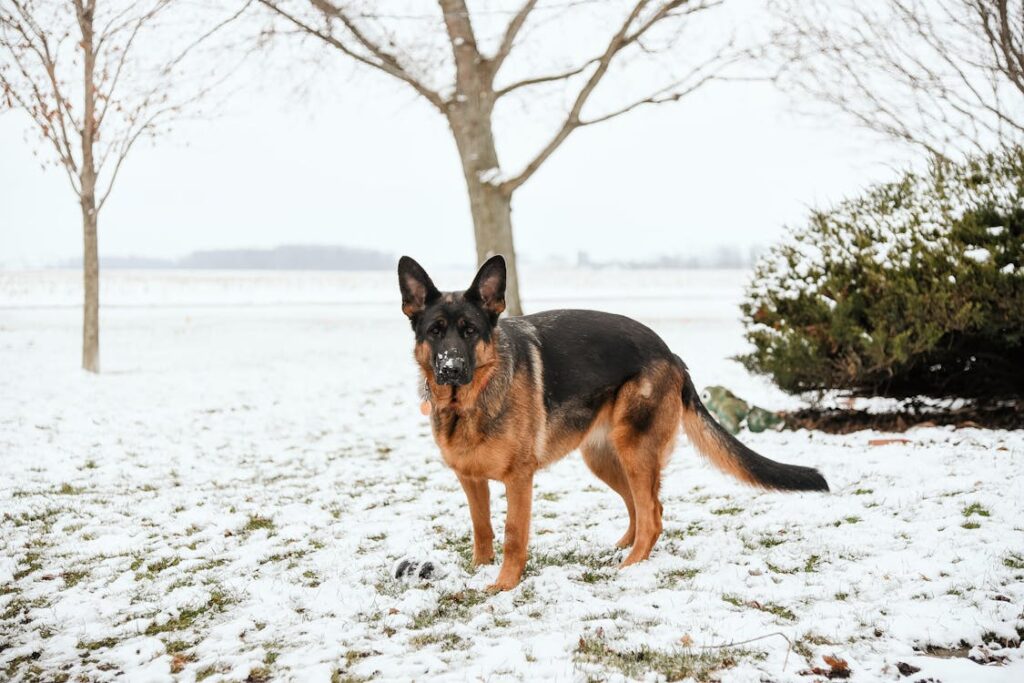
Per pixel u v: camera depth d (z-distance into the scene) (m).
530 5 12.27
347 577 4.61
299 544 5.29
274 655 3.61
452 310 4.30
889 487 5.64
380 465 7.62
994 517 4.80
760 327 8.36
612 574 4.55
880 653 3.32
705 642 3.52
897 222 7.59
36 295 45.41
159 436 8.91
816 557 4.54
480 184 12.83
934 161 8.42
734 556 4.66
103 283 58.19
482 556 4.74
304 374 14.55
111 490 6.68
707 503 5.86
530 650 3.48
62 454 7.90
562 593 4.21
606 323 4.96
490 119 13.04
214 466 7.59
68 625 4.05
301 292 53.22
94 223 14.09
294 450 8.33
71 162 13.75
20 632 3.98
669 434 4.89
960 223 7.02
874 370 7.33
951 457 6.14
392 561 4.88
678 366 5.02
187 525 5.71
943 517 4.91
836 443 7.13
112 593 4.46
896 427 7.55
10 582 4.68
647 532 4.73
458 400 4.31
